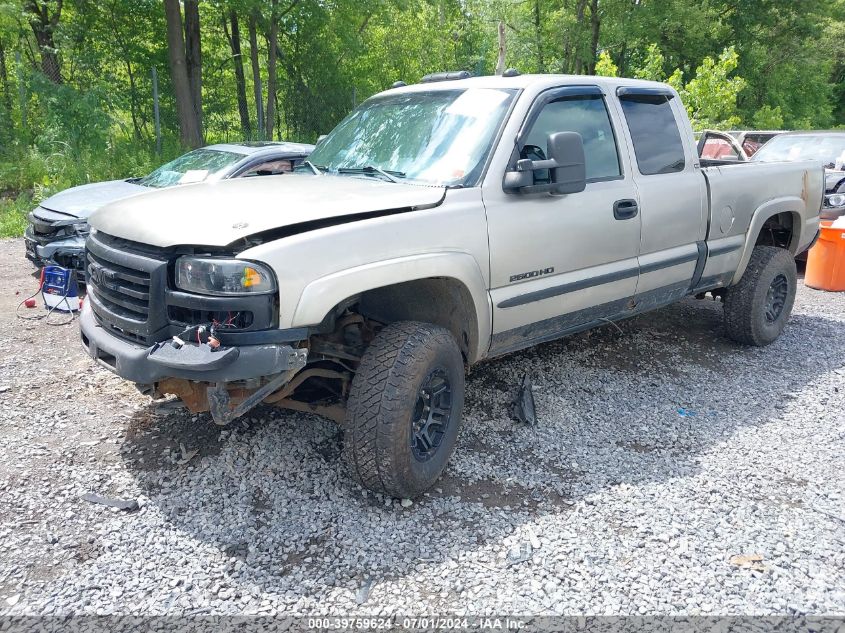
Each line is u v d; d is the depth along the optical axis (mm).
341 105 21203
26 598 2660
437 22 27531
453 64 29312
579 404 4566
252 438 3928
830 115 36906
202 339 2865
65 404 4398
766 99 30906
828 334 6207
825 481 3625
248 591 2725
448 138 3930
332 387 3908
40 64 16328
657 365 5324
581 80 4352
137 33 17906
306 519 3203
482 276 3596
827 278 7926
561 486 3537
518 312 3857
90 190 7777
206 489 3436
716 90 16875
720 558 2969
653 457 3875
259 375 2873
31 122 14250
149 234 3018
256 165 7934
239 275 2816
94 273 3428
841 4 33250
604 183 4297
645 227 4543
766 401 4680
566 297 4129
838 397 4750
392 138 4188
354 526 3160
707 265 5125
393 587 2758
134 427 4086
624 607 2656
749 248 5453
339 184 3695
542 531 3145
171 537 3059
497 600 2686
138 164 13680
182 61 16016
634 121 4664
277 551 2975
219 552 2965
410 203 3354
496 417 4332
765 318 5680
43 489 3412
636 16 25859
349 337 3625
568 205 4023
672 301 5121
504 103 3949
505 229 3684
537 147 3957
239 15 17703
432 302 3666
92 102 13617
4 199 12445
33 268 8477
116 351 3066
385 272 3113
